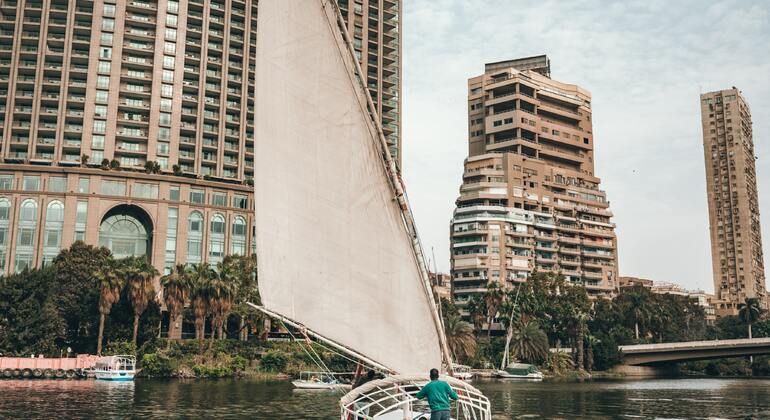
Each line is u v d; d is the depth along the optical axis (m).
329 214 17.27
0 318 79.81
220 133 126.88
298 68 17.75
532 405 47.00
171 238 112.69
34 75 119.88
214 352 86.00
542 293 128.38
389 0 156.62
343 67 17.22
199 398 48.69
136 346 85.00
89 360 78.25
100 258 96.50
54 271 87.94
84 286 90.88
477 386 78.56
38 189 108.00
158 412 37.91
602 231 180.12
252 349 89.00
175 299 82.75
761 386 81.81
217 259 115.56
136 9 124.62
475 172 169.88
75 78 120.50
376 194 16.91
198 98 126.00
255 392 56.12
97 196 109.06
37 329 80.88
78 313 87.81
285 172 17.66
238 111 129.88
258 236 17.56
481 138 185.25
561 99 188.12
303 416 36.22
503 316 119.12
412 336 16.75
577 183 184.50
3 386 61.97
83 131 117.25
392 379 15.58
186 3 128.00
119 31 122.38
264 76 18.00
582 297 133.38
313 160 17.48
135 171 115.69
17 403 43.25
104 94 119.88
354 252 17.05
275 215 17.58
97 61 120.38
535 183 173.75
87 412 37.53
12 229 105.62
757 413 41.41
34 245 105.88
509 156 170.50
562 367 114.62
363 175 17.02
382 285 16.84
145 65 122.69
